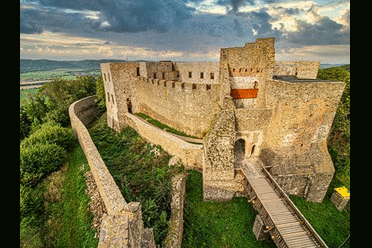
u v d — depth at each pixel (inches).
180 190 607.5
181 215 551.2
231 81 815.1
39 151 777.6
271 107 687.7
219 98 811.4
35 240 509.0
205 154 637.3
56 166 792.9
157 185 667.4
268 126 696.4
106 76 1163.3
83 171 737.6
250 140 720.3
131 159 866.1
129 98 1163.9
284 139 650.2
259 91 780.0
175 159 775.1
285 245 435.5
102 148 1002.7
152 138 916.0
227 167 623.8
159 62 1184.8
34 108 1390.3
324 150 670.5
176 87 888.9
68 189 691.4
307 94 597.9
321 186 679.1
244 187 635.5
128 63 1119.0
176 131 949.2
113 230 274.7
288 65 898.1
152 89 1044.5
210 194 647.8
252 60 785.6
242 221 579.2
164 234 477.1
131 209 325.1
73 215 582.9
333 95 609.9
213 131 629.9
